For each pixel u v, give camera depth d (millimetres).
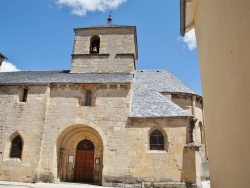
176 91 20375
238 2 3027
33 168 15586
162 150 15266
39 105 17109
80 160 16953
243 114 3084
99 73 20781
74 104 16984
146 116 15852
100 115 16438
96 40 23531
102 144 16359
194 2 7777
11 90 17891
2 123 16984
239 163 3434
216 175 5641
